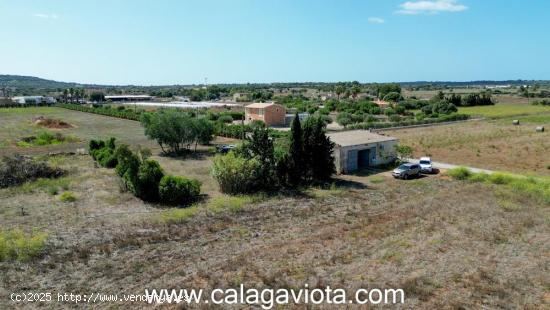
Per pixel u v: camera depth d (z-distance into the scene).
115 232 22.41
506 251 19.42
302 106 117.81
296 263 17.98
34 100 153.88
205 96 189.12
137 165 29.69
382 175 38.25
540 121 83.62
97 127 78.56
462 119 87.69
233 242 20.92
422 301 14.76
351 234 21.75
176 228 23.09
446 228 22.69
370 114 101.19
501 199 28.66
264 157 33.28
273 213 26.09
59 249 19.91
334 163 39.16
